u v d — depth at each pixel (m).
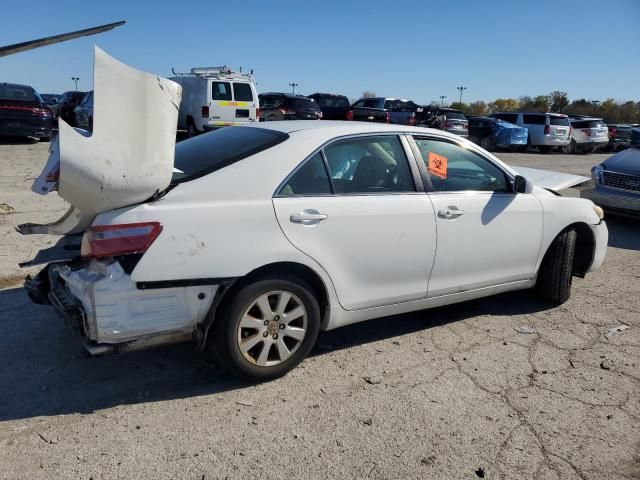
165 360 3.69
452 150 4.22
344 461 2.75
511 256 4.44
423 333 4.30
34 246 5.84
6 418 2.98
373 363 3.77
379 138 3.87
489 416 3.19
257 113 19.41
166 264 2.97
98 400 3.20
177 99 3.11
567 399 3.41
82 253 2.93
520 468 2.77
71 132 2.72
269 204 3.27
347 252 3.55
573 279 5.78
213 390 3.35
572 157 23.44
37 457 2.68
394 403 3.28
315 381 3.50
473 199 4.16
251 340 3.31
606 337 4.34
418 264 3.89
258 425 3.01
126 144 2.84
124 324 2.96
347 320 3.73
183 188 3.12
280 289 3.33
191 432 2.93
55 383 3.35
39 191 3.02
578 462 2.83
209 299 3.12
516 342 4.19
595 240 5.04
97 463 2.66
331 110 22.33
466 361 3.85
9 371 3.46
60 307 3.08
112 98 2.80
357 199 3.60
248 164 3.33
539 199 4.58
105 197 2.84
